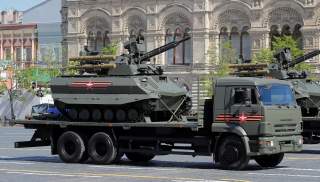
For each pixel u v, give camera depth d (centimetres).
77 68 6606
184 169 5800
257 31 16762
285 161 6625
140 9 17988
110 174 5388
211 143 5884
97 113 6438
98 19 18600
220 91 5822
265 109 5634
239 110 5706
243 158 5672
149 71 6450
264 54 15225
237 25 17100
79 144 6438
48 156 7344
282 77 8156
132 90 6188
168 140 6078
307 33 16312
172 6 17600
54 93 6612
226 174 5344
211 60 16988
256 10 16775
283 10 16588
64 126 6512
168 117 6444
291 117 5862
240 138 5700
